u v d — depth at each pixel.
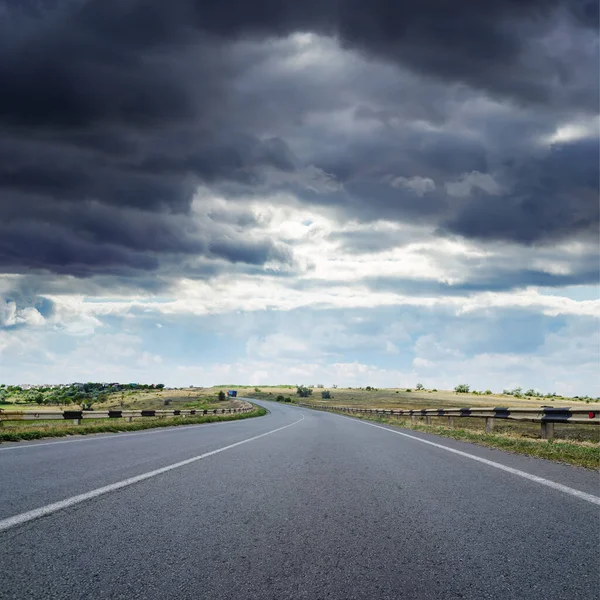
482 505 5.14
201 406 86.81
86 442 12.64
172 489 5.82
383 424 26.53
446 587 2.86
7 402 107.06
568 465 8.39
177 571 3.06
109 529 3.97
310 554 3.45
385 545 3.68
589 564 3.26
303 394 175.25
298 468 7.89
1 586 2.74
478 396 135.38
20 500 4.93
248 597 2.68
